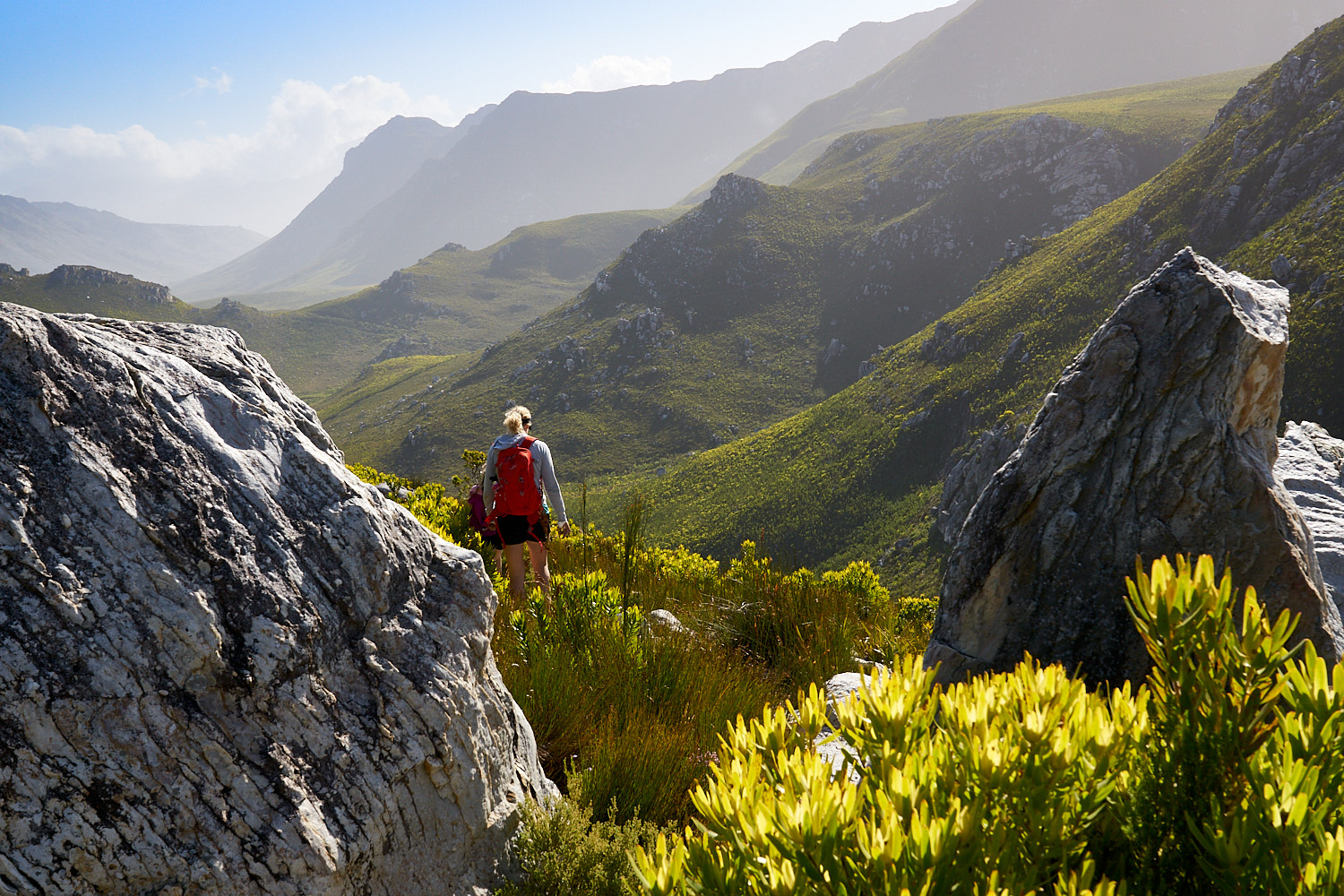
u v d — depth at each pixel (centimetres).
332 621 204
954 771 119
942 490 11088
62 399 177
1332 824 103
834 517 11856
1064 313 11862
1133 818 120
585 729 328
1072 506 342
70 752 158
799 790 119
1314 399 7781
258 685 184
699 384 19562
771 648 568
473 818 228
